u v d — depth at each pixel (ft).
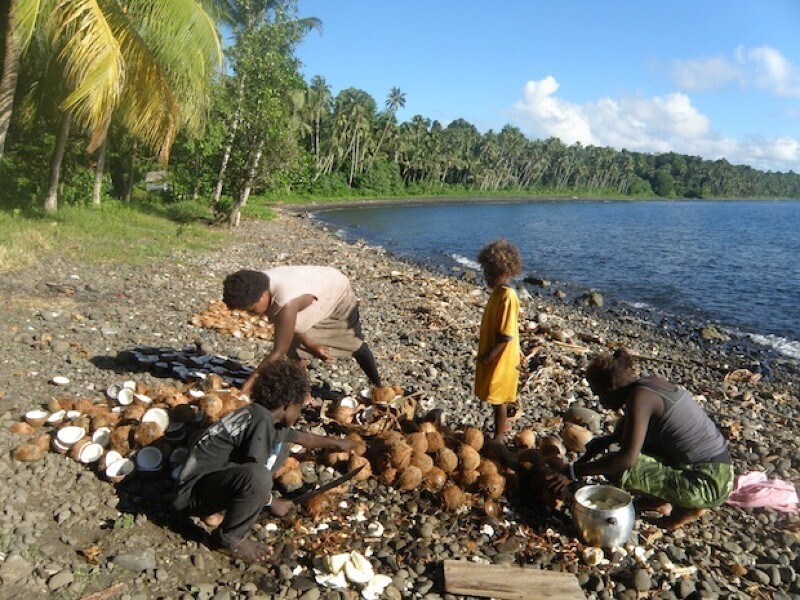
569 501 15.19
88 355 22.45
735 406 28.45
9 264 35.53
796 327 52.06
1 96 44.32
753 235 152.15
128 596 11.23
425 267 75.66
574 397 25.95
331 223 142.00
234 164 85.10
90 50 40.65
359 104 272.72
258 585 12.14
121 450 15.15
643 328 48.65
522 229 152.97
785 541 15.44
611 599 12.71
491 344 17.67
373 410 18.03
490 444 16.51
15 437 15.81
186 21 46.21
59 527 12.89
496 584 12.41
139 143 76.79
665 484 14.47
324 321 18.89
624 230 159.53
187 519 13.61
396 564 13.07
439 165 343.46
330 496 14.96
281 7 85.81
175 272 42.80
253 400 13.52
